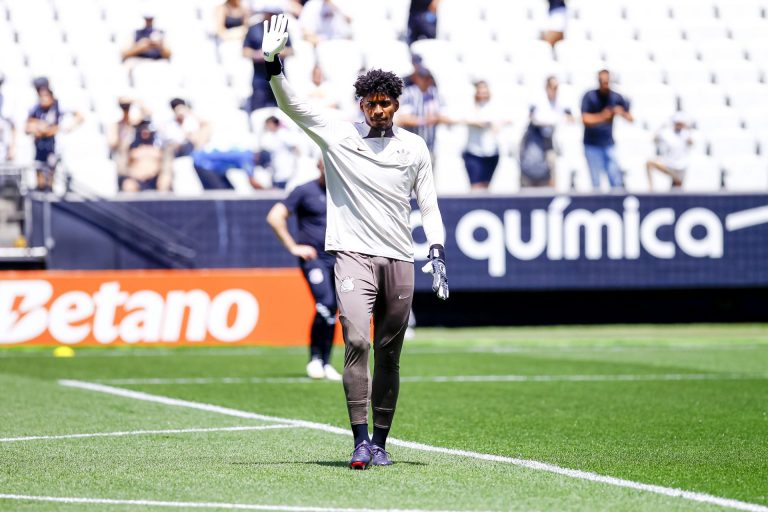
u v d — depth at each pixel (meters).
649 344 52.44
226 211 57.62
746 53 70.69
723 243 61.81
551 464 21.47
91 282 50.53
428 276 59.38
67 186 56.69
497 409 30.44
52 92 60.44
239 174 59.59
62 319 50.25
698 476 20.23
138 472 20.27
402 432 26.06
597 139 62.75
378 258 20.44
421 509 16.92
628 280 61.03
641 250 61.16
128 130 58.94
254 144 60.03
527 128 61.75
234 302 51.22
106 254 56.78
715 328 62.16
